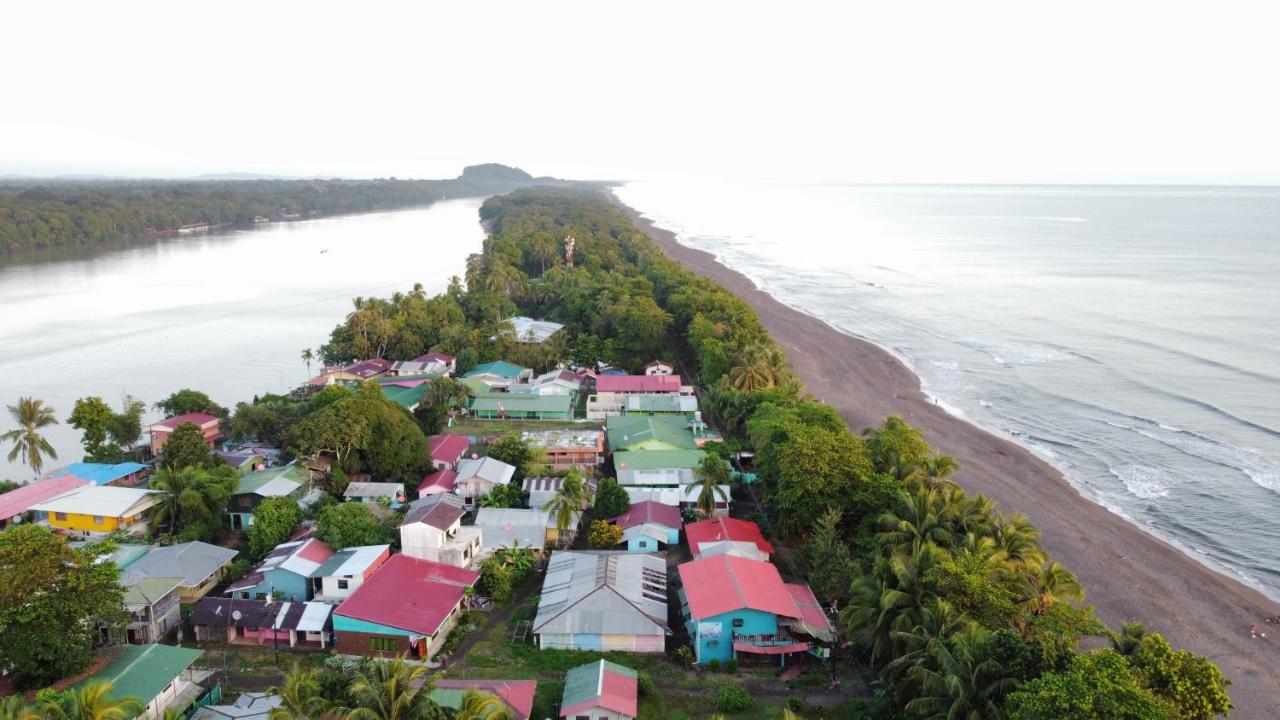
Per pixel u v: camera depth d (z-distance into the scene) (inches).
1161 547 3014.3
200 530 2810.0
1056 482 3572.8
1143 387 4960.6
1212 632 2492.6
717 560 2517.2
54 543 1988.2
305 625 2295.8
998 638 1733.5
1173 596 2687.0
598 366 5187.0
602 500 3061.0
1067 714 1445.6
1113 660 1549.0
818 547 2527.1
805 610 2349.9
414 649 2231.8
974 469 3676.2
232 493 2982.3
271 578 2459.4
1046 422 4382.4
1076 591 2032.5
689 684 2138.3
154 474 3312.0
